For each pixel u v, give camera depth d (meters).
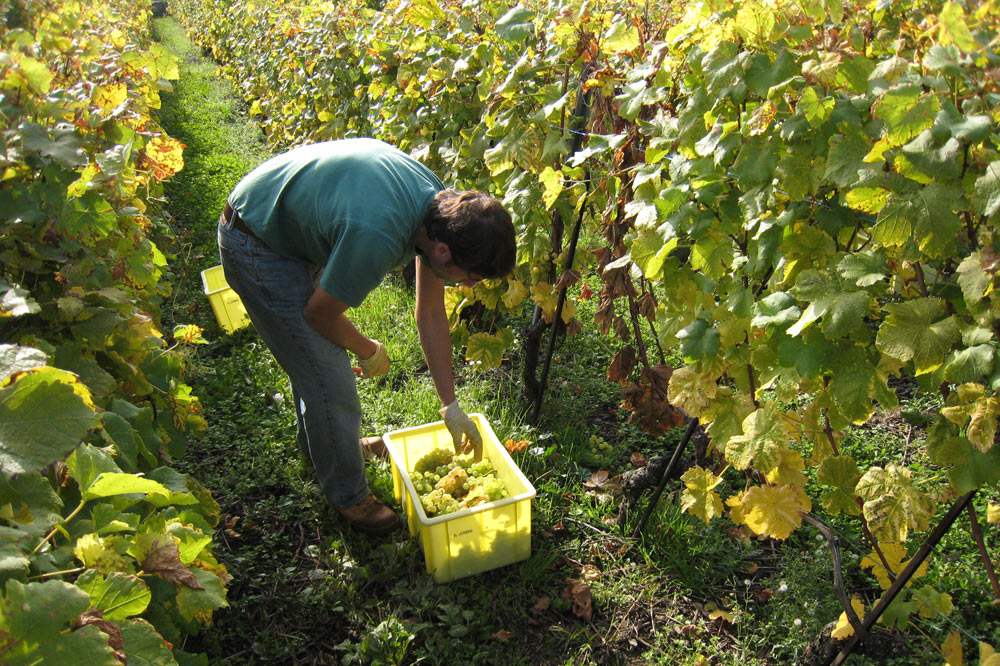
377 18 4.84
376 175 2.08
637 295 2.82
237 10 11.42
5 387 1.02
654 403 2.84
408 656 2.32
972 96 1.39
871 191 1.47
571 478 3.08
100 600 1.16
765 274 1.94
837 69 1.60
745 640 2.35
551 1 2.79
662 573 2.61
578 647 2.38
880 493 1.60
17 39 2.33
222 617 2.43
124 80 3.31
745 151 1.78
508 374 3.84
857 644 2.17
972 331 1.41
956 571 2.47
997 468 1.44
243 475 3.12
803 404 3.31
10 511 1.11
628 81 2.40
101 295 2.06
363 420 3.47
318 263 2.30
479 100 3.66
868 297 1.54
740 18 1.73
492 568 2.62
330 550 2.69
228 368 3.87
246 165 7.50
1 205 1.92
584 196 2.80
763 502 1.92
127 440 1.78
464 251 2.02
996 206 1.28
